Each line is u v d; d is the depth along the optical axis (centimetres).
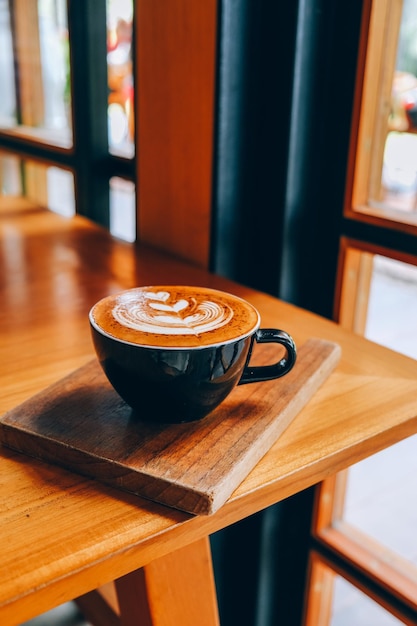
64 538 49
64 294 98
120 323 58
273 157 109
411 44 100
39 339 82
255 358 74
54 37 170
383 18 98
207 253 115
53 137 179
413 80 101
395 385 73
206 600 72
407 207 106
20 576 45
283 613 145
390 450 207
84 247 123
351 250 111
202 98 108
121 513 52
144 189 128
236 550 138
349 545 128
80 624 137
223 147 108
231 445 57
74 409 62
